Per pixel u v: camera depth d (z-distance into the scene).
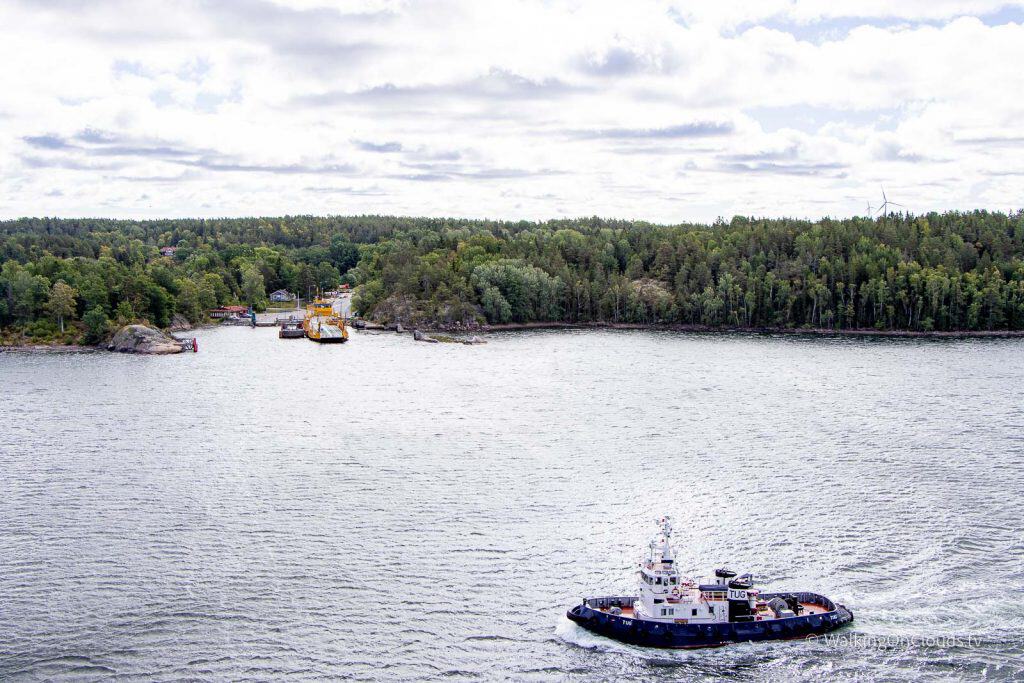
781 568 118.75
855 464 166.88
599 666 98.38
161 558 123.81
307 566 121.12
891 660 98.88
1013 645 100.81
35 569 120.19
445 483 158.12
